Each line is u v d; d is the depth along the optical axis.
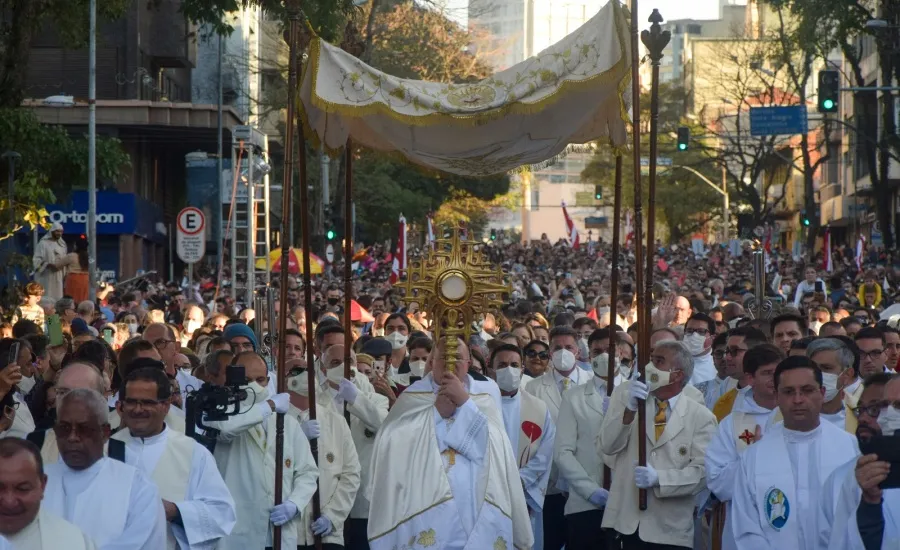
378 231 55.50
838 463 6.99
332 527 8.52
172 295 30.12
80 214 40.91
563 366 10.38
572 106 9.21
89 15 22.33
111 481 6.29
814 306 15.60
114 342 15.14
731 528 7.43
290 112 8.45
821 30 46.69
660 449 8.46
